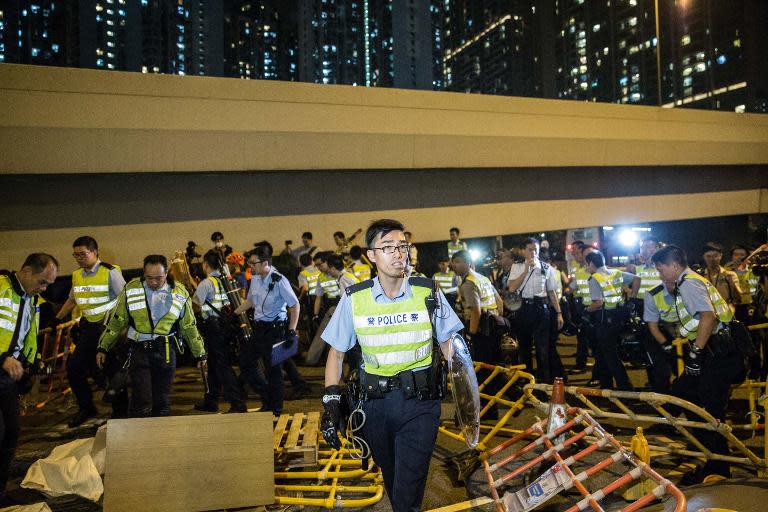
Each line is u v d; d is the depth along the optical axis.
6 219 11.48
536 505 3.34
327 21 192.50
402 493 2.59
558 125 16.56
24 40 131.50
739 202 20.67
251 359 5.66
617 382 6.16
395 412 2.66
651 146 18.09
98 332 5.83
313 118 13.41
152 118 11.91
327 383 2.79
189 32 171.62
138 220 12.61
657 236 25.83
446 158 15.27
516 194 17.02
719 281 6.93
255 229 13.74
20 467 4.75
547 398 6.15
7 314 3.82
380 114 14.13
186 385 7.91
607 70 141.12
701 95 119.88
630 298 7.38
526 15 154.88
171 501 3.67
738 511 2.87
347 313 2.79
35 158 11.20
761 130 19.69
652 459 4.46
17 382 3.99
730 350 4.02
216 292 5.98
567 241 21.27
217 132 12.49
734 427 4.47
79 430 5.75
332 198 14.59
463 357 2.88
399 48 176.00
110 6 147.88
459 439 5.09
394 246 2.69
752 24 109.75
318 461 4.43
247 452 3.82
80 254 5.69
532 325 6.86
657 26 61.59
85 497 4.01
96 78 11.47
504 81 156.75
